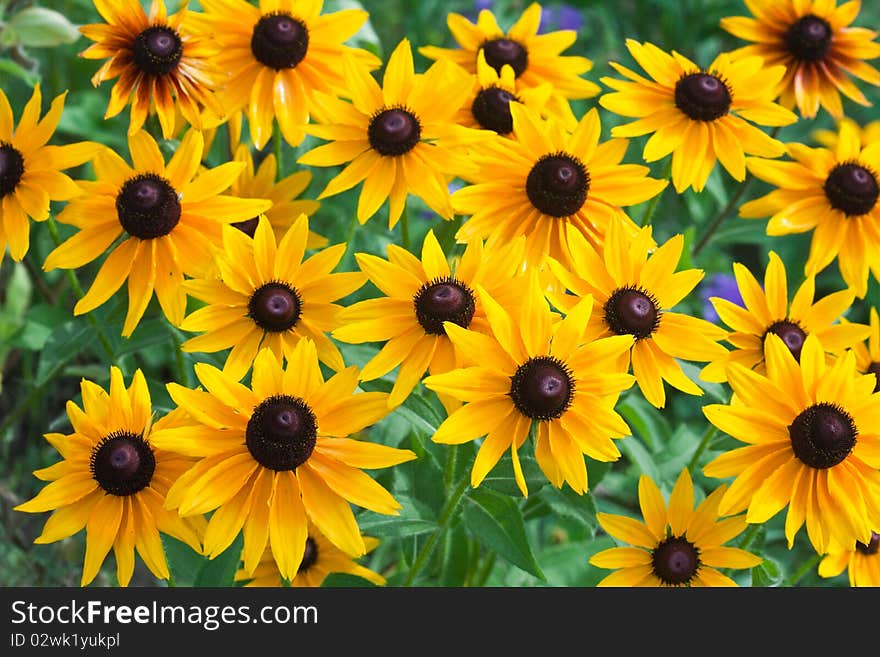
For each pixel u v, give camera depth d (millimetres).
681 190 690
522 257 639
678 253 635
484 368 600
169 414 619
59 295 835
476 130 677
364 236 777
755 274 1147
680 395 964
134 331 685
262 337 636
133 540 620
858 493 607
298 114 702
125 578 618
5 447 854
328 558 701
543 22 1169
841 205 713
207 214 653
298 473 604
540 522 868
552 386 595
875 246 715
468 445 673
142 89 688
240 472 601
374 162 671
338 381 610
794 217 716
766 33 768
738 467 613
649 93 701
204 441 602
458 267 627
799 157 725
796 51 762
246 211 654
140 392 625
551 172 660
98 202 652
